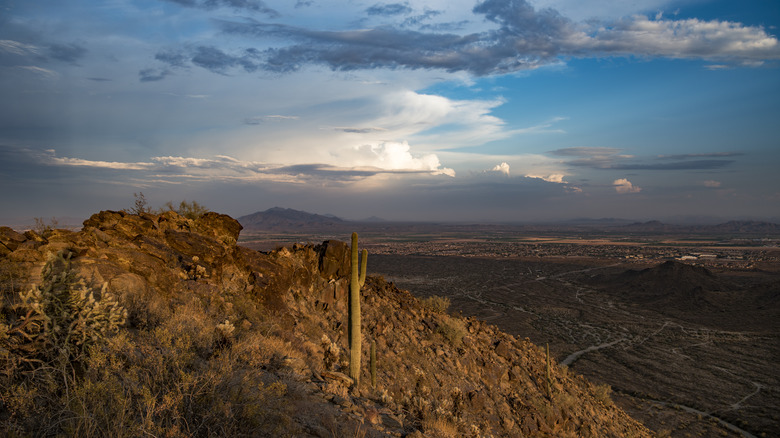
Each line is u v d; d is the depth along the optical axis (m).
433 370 14.72
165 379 4.92
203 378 5.12
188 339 5.96
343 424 5.94
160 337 5.99
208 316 8.74
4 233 7.59
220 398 4.83
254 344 7.80
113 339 4.89
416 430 7.18
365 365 12.29
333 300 15.91
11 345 4.04
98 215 11.08
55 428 3.63
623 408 43.38
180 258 11.07
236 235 14.97
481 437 9.33
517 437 14.02
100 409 3.81
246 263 13.09
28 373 3.96
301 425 5.36
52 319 4.30
